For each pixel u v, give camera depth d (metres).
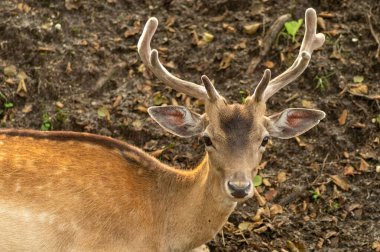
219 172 9.84
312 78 14.02
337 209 12.53
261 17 14.77
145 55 10.83
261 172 13.03
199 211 10.50
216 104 9.95
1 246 10.12
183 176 10.77
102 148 10.80
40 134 10.73
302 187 12.82
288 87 13.98
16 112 13.77
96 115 13.66
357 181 12.88
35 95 13.93
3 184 10.20
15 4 14.81
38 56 14.27
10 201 10.14
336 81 13.98
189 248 10.83
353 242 12.09
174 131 10.46
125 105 13.81
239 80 14.11
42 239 10.16
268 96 10.27
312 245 12.11
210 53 14.41
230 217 12.45
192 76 14.20
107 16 14.89
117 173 10.66
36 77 14.06
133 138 13.51
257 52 14.37
